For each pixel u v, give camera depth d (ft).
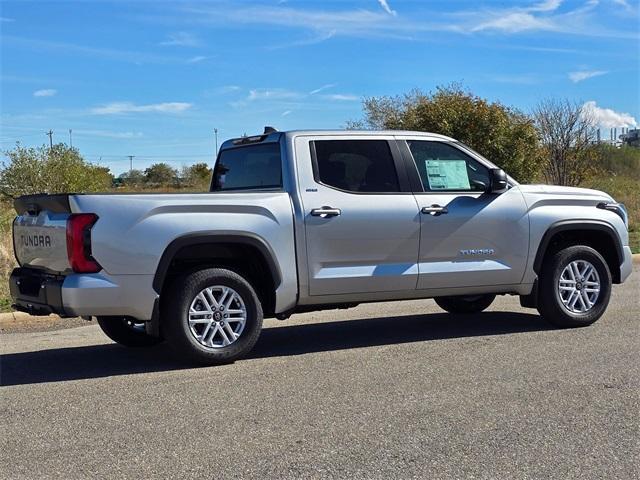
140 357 23.12
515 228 24.81
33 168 74.08
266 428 15.64
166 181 159.53
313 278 22.06
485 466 13.42
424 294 23.72
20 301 21.94
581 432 15.14
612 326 26.20
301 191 22.17
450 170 24.49
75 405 17.66
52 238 20.25
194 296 20.63
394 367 20.72
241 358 21.91
